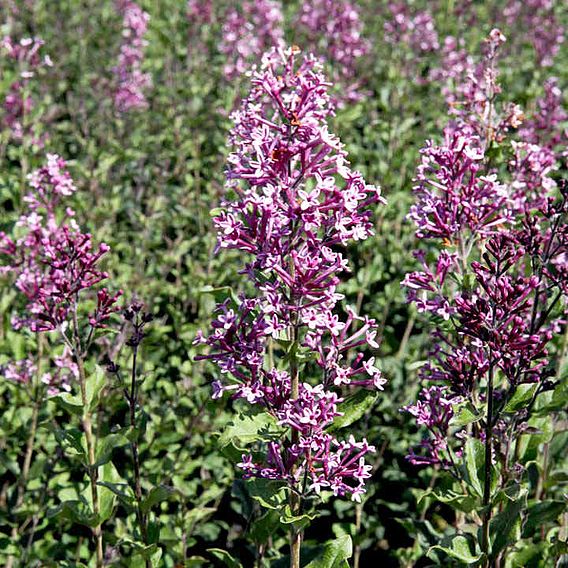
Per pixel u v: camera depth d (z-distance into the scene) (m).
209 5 1.80
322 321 0.60
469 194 0.68
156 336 0.96
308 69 0.62
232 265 1.08
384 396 0.94
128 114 1.47
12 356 0.92
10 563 0.80
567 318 0.80
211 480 0.88
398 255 1.10
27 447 0.90
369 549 0.90
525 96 1.05
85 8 2.23
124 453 0.90
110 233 1.16
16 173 1.23
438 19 2.24
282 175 0.60
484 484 0.67
